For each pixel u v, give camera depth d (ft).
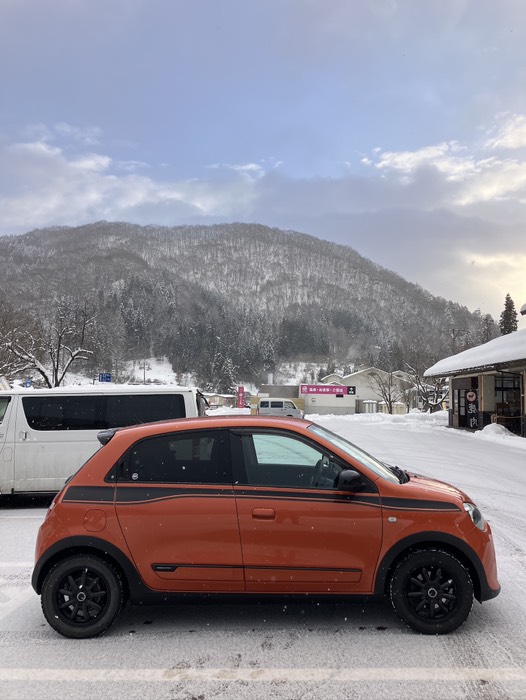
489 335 246.27
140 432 14.05
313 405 222.89
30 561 19.42
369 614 14.40
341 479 12.92
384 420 131.13
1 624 14.11
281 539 12.82
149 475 13.55
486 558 13.10
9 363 119.55
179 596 13.03
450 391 100.07
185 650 12.44
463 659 11.86
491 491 33.09
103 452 13.91
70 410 29.04
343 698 10.40
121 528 13.03
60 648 12.64
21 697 10.56
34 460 28.66
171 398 29.30
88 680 11.18
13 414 28.91
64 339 136.46
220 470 13.50
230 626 13.73
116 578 13.16
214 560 12.87
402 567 12.95
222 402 275.80
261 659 11.98
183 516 13.00
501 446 62.23
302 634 13.23
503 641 12.70
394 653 12.16
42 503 30.73
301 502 13.00
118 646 12.70
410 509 12.95
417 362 186.50
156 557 12.94
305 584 12.87
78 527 13.08
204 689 10.78
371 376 235.20
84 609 13.12
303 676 11.23
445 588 13.03
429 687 10.76
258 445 14.14
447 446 62.08
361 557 12.83
